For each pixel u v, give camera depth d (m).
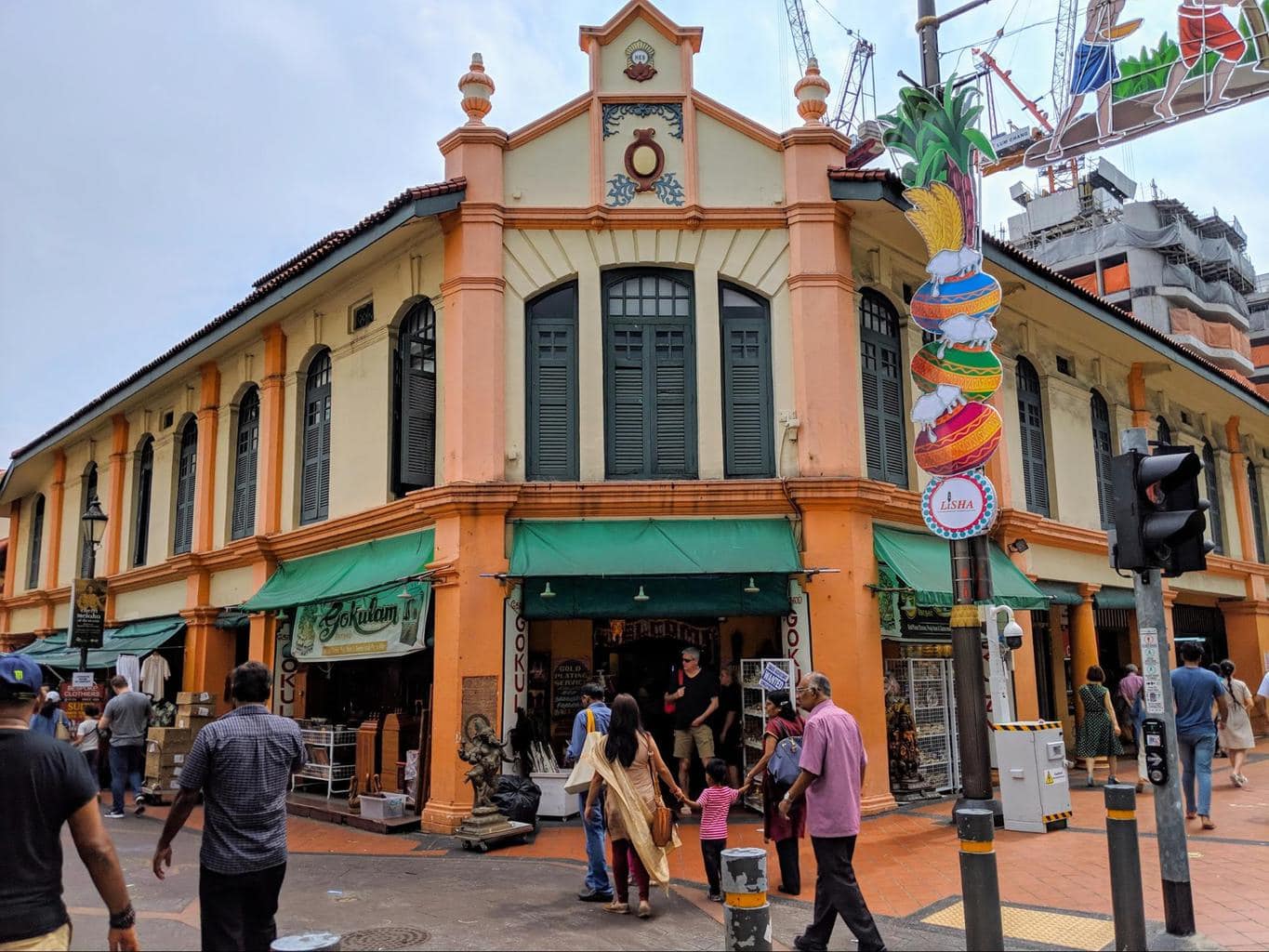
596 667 13.40
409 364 12.82
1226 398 21.64
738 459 12.33
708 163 12.80
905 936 6.78
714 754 11.68
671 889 8.25
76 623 15.69
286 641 14.69
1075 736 16.88
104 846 4.04
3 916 3.76
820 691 6.65
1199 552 6.60
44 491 25.17
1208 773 10.32
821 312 12.34
